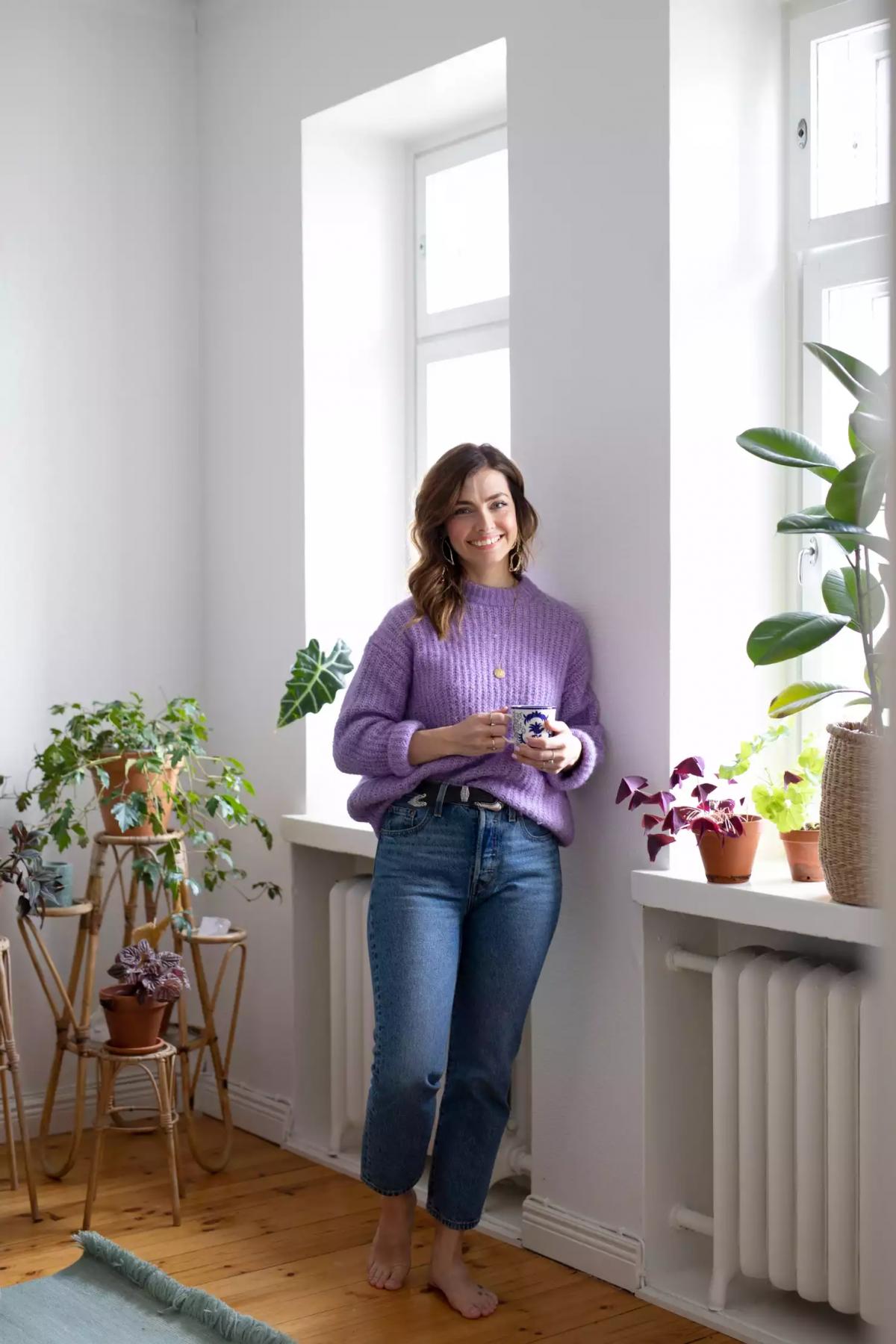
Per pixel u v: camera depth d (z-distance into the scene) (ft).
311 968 11.34
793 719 8.79
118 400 11.91
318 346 11.17
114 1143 11.33
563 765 7.95
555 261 8.90
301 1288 8.39
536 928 8.16
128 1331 7.78
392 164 11.55
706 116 8.32
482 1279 8.54
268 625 11.55
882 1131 2.20
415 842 8.08
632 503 8.41
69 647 11.65
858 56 8.43
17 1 11.36
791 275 8.75
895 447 2.12
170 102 12.16
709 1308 7.89
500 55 9.58
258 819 10.81
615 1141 8.51
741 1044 7.68
